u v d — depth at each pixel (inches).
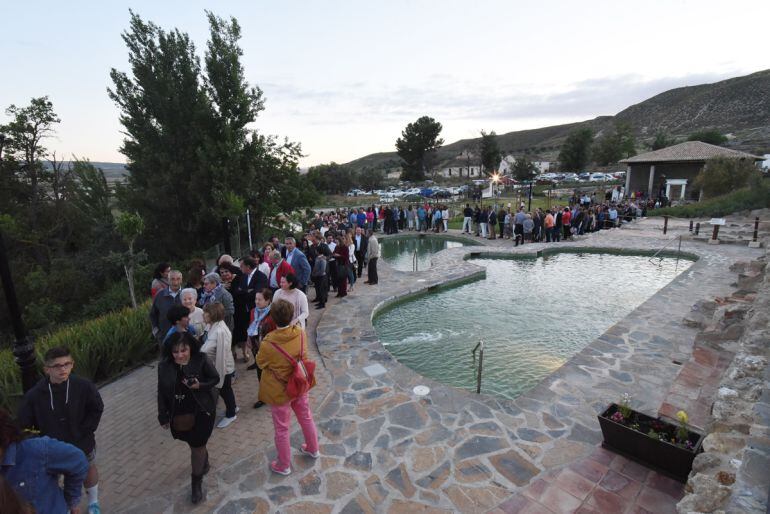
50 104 780.0
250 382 259.6
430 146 3467.0
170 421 151.4
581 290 499.2
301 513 154.1
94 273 626.2
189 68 627.5
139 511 157.3
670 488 160.9
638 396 233.6
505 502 157.1
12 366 255.8
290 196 711.1
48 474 96.3
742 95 4621.1
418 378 261.1
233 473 176.7
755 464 119.1
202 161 595.5
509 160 3604.8
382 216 1070.4
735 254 623.8
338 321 375.2
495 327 382.3
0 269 189.3
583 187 2066.9
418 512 153.7
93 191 705.6
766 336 206.4
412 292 476.4
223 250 615.8
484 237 895.7
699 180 1234.6
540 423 209.0
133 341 302.5
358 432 204.2
